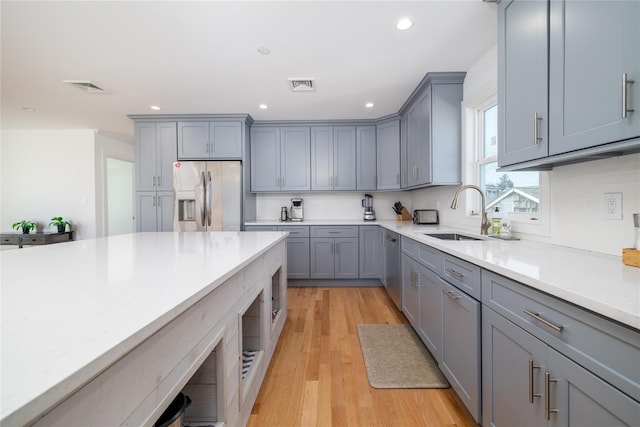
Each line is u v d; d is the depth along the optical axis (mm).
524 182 1923
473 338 1264
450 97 2594
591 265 1043
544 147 1216
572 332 760
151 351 597
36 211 4418
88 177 4430
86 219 4434
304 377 1748
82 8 1690
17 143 4398
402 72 2531
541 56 1229
